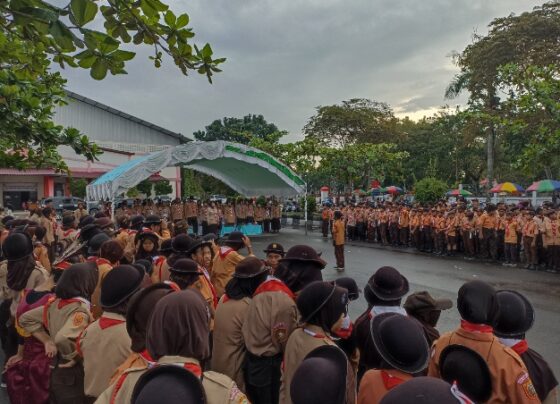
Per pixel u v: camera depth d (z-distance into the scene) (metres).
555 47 26.70
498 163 39.66
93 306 4.55
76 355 3.47
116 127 41.59
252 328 3.75
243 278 4.10
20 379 3.74
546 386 2.81
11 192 33.59
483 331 2.65
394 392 1.51
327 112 40.62
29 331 3.70
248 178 25.28
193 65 3.72
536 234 13.43
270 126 52.56
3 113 5.48
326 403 1.92
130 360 2.47
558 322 8.06
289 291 3.82
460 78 32.19
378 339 2.36
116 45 3.00
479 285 2.73
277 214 25.38
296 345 2.92
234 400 2.04
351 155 31.62
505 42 27.98
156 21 3.46
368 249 18.86
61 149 34.88
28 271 4.54
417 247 18.08
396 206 20.55
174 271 4.05
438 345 2.85
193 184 39.47
